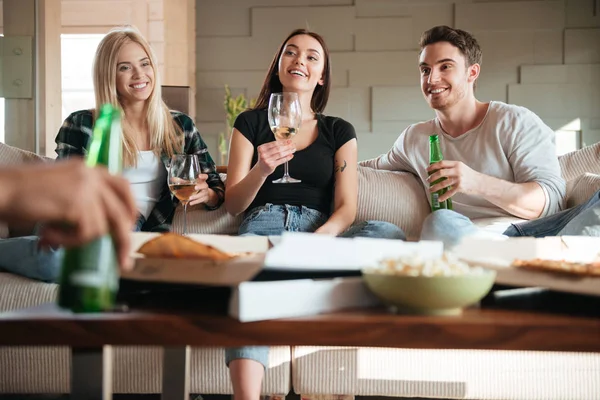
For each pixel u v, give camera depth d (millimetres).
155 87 2420
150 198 2354
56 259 1824
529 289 999
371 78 5777
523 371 1712
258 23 5855
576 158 2592
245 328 722
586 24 5613
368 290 849
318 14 5805
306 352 1736
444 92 2432
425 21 5730
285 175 2186
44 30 3840
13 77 3867
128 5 5508
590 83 5625
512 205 2180
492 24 5672
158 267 818
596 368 1699
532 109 5664
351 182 2316
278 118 1981
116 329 713
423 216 2422
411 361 1727
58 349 1772
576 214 2041
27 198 453
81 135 2396
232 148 2377
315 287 778
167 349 1245
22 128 3859
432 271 782
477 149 2410
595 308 832
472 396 1719
